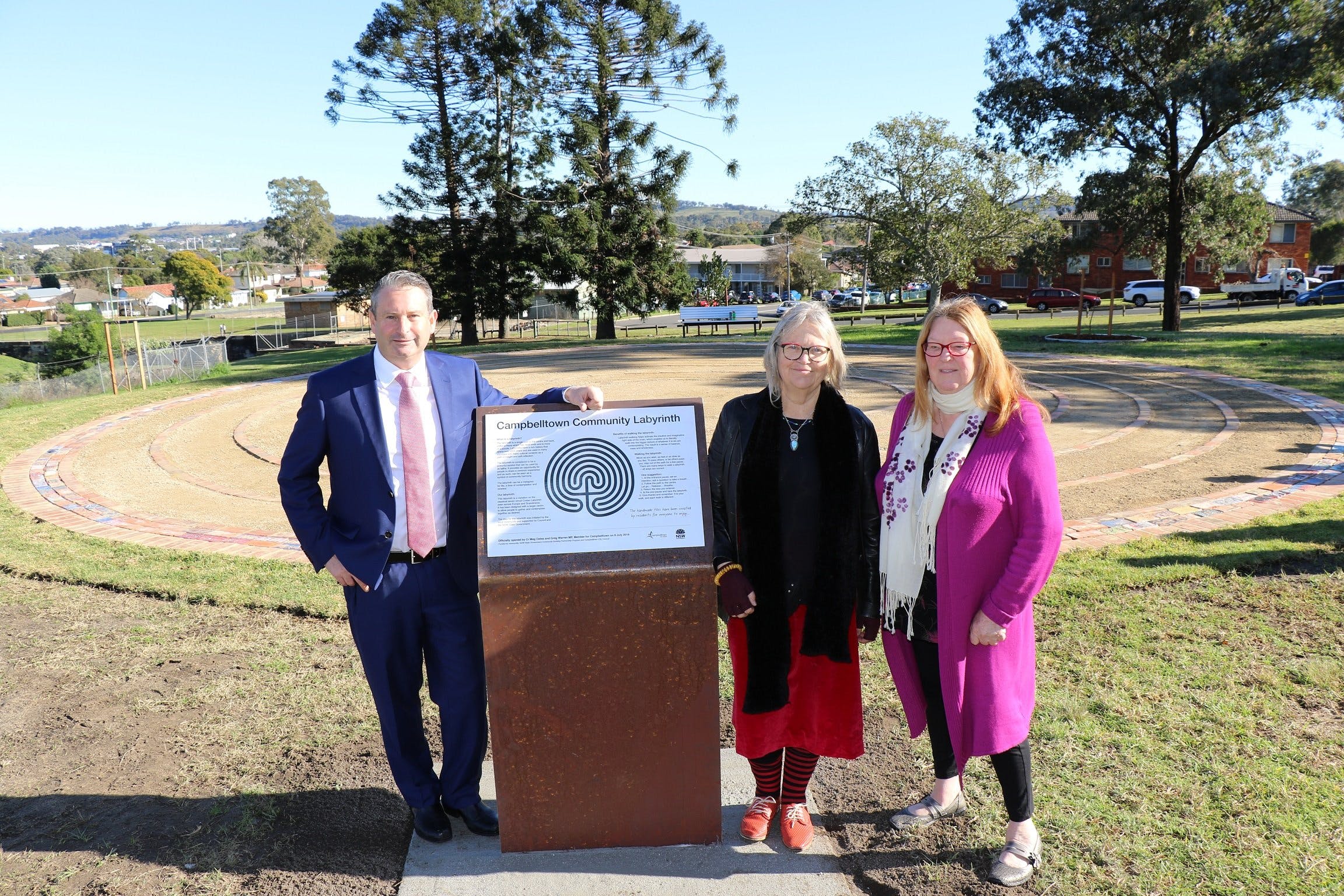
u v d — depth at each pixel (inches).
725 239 4443.9
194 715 138.6
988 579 93.4
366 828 108.1
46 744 129.7
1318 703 128.8
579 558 91.9
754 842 101.7
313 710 139.7
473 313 1248.8
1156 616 162.6
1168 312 943.7
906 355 712.4
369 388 98.5
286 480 98.4
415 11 1143.0
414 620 100.4
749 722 98.7
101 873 99.5
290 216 4338.1
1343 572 179.9
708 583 92.7
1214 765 113.4
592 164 1194.6
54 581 206.2
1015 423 92.7
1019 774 94.6
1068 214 1999.3
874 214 1604.3
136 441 399.2
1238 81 845.8
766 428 95.3
